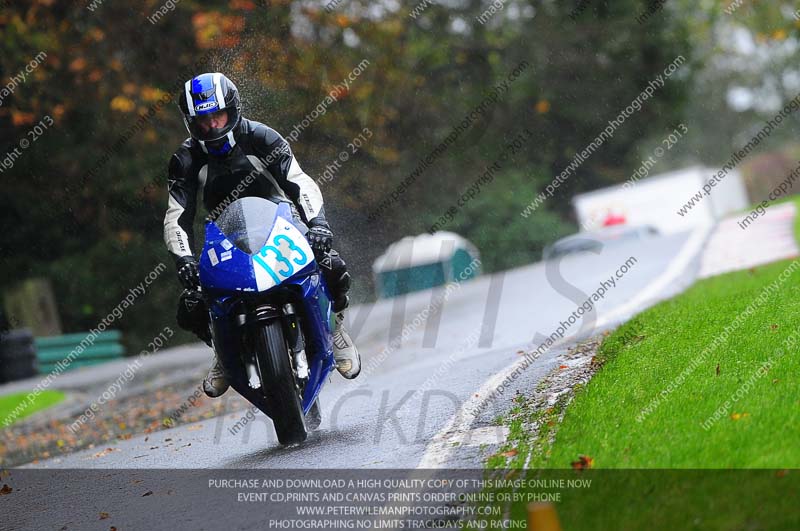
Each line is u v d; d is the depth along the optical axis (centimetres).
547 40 13962
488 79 12912
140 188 9762
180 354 8025
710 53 15900
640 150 16000
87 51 8962
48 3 8894
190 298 2577
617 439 2062
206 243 2478
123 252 10306
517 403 2736
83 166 9631
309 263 2470
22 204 9869
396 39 10631
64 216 10012
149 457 3092
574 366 3103
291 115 8656
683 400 2222
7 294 10238
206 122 2505
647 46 14500
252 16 8750
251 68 8381
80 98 9225
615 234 11212
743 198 15212
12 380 8225
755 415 1973
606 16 14150
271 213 2508
